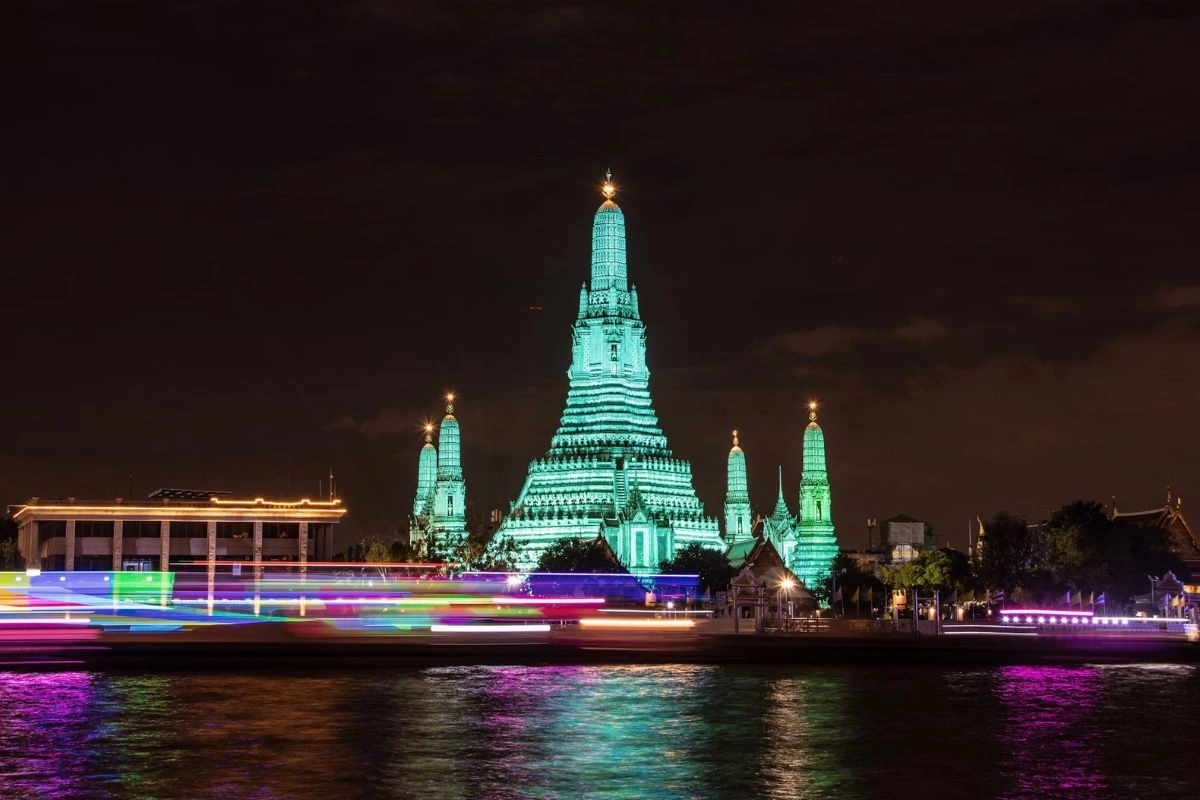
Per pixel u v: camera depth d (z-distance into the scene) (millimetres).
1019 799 78562
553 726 100000
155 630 167375
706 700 114500
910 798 78500
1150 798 79062
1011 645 154750
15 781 80875
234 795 77688
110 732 96188
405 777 82500
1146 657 153500
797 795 78875
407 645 143625
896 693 120500
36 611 191000
